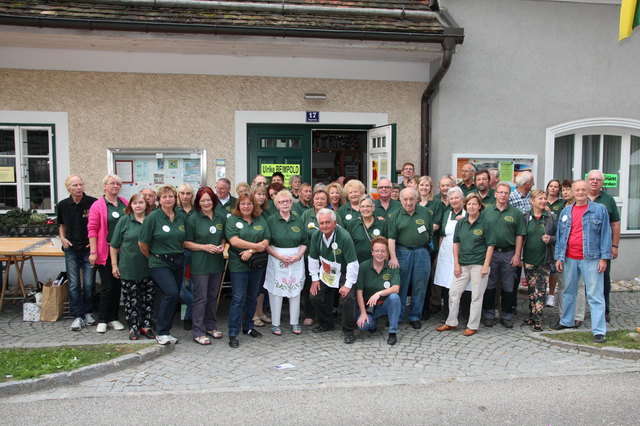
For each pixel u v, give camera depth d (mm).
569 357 5699
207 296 6277
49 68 8164
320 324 6645
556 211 7348
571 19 9258
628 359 5641
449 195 6668
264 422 4168
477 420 4203
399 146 9219
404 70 9055
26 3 7441
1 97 8117
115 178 6375
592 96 9438
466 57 8977
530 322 6867
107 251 6348
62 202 6590
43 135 8391
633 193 10047
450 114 8984
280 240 6293
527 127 9258
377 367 5402
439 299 7562
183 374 5199
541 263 6566
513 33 9102
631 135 9945
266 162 9031
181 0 7875
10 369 5023
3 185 8328
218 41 7758
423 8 8812
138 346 5758
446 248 6832
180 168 8641
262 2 8328
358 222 6680
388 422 4172
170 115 8516
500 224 6559
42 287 6953
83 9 7512
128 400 4586
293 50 8320
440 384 4957
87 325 6691
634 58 9531
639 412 4340
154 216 5758
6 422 4156
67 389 4820
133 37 7586
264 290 6906
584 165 9859
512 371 5289
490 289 6781
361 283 6273
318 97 8789
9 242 7438
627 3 7461
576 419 4215
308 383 4980
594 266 6137
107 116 8359
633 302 8211
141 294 6285
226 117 8656
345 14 8328
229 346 6047
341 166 10305
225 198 7289
